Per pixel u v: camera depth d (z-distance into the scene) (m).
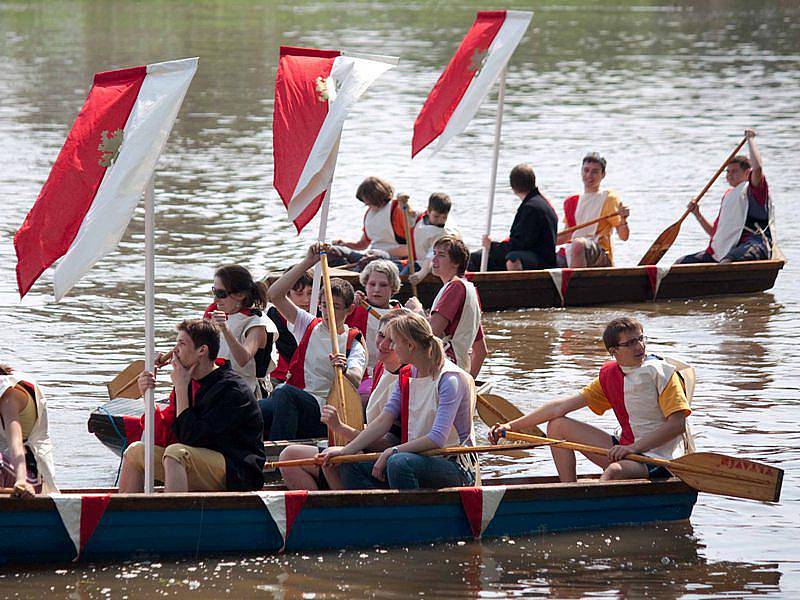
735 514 24.31
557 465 24.95
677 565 21.73
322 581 20.72
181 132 78.62
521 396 31.78
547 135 77.69
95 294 42.34
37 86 96.62
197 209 56.59
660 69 111.88
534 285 42.84
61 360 34.66
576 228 45.38
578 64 115.62
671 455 24.16
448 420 22.83
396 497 22.20
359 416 25.38
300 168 27.95
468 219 54.78
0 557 20.98
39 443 22.12
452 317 29.17
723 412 30.41
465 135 78.06
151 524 21.31
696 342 37.81
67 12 167.75
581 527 23.39
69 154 21.53
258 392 27.08
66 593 20.02
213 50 123.12
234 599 19.92
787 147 72.88
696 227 54.47
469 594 20.33
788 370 34.41
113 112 21.69
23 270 21.64
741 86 100.38
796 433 28.83
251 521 21.67
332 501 21.89
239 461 22.78
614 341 24.08
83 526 20.95
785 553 22.34
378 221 43.06
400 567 21.38
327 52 28.61
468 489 22.55
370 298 30.08
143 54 118.38
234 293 26.61
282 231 52.38
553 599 20.20
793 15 168.75
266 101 91.19
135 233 52.00
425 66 111.69
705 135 77.31
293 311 27.92
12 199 58.19
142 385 22.56
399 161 69.19
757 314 41.97
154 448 23.33
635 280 44.03
